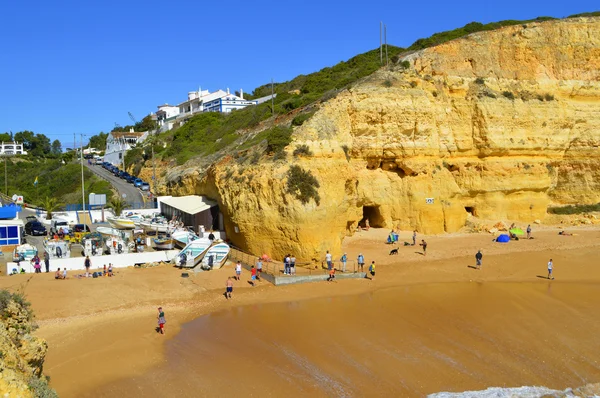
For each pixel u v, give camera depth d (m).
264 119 66.81
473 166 50.84
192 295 30.44
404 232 47.78
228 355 22.11
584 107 54.94
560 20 57.00
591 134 54.69
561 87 54.66
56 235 42.56
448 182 49.44
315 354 22.17
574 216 54.03
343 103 46.22
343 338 23.98
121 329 24.91
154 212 55.59
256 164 40.19
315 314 27.39
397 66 52.19
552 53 55.41
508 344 23.17
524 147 51.91
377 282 33.53
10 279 31.27
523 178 52.00
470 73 53.03
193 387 19.20
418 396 18.47
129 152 96.50
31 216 54.09
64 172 94.81
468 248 42.31
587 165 55.16
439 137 49.69
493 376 19.98
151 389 19.02
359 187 46.81
